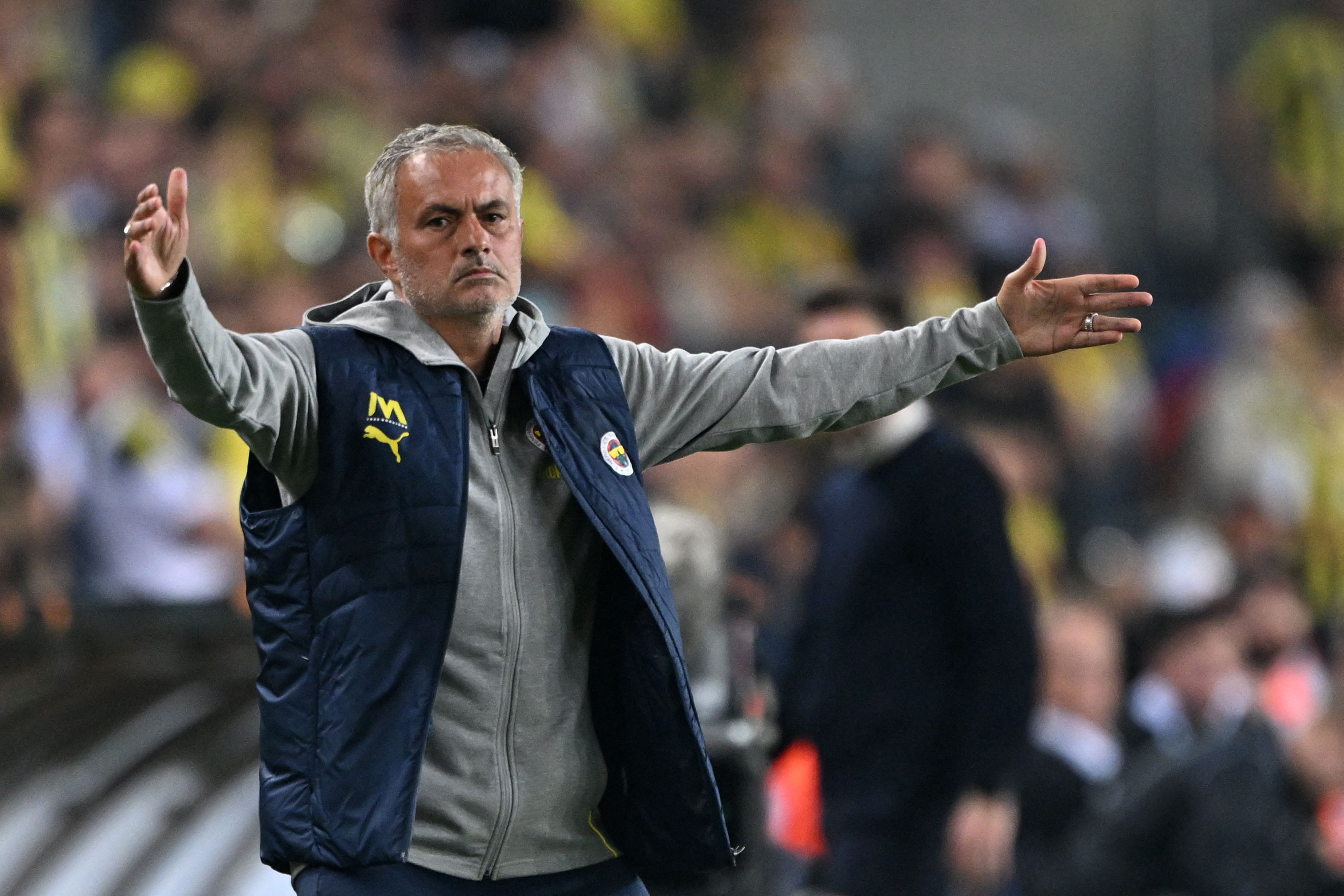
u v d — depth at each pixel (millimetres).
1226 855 22391
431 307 10531
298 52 36406
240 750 18062
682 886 15859
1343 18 48438
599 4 42500
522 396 10766
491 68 38906
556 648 10633
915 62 47844
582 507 10492
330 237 33906
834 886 18953
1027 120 47812
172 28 36219
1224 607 26625
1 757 17812
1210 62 48312
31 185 32344
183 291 9453
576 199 38844
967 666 18938
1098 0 48281
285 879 16016
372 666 10109
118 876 16219
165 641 19359
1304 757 22734
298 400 10188
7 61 33344
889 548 19094
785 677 19703
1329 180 47156
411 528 10227
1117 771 25219
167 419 29875
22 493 26000
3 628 18938
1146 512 40031
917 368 11305
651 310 37656
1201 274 46562
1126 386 42469
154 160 34250
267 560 10383
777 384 11211
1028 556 34531
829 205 43688
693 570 16562
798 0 46031
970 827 19203
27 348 28641
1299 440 39219
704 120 43250
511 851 10594
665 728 10672
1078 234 43719
